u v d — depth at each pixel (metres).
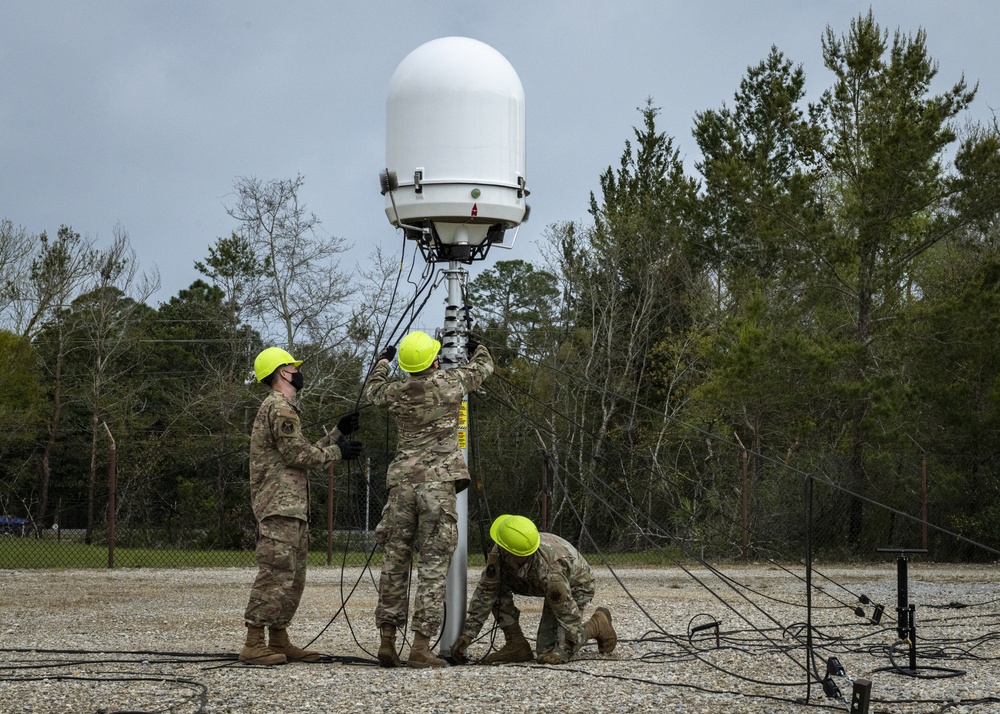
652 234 33.91
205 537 22.62
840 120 24.80
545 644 7.19
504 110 7.46
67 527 22.58
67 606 11.16
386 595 6.75
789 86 34.50
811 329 25.75
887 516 21.61
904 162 22.03
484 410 27.14
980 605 11.97
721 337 23.28
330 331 29.30
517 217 7.57
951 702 5.88
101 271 31.66
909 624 7.12
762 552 21.30
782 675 6.79
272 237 29.55
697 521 23.23
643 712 5.36
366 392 7.04
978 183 22.45
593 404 31.97
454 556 7.32
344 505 22.00
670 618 10.21
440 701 5.50
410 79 7.43
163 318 37.66
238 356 31.33
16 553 19.03
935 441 21.83
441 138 7.35
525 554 6.90
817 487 21.73
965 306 21.77
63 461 32.00
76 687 5.87
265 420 6.83
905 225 22.83
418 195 7.37
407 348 6.91
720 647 7.99
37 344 32.72
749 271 31.80
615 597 12.46
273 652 6.85
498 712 5.27
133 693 5.70
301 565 6.92
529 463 27.09
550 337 32.53
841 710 5.57
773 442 25.16
